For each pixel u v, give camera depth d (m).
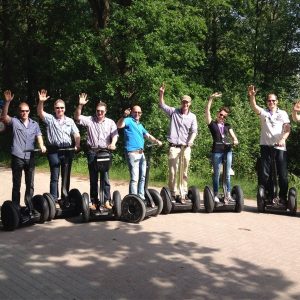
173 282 4.79
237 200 8.19
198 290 4.59
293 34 24.42
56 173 7.58
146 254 5.71
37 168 15.06
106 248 5.95
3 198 9.50
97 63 17.14
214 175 8.29
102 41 17.34
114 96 17.94
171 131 8.22
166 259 5.52
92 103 18.42
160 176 12.66
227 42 26.88
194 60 19.62
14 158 7.08
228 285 4.73
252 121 14.24
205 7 23.75
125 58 17.52
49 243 6.18
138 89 17.44
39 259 5.50
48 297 4.39
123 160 15.47
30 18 22.55
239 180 12.66
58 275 4.96
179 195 8.21
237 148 13.45
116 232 6.77
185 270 5.15
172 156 8.19
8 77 23.16
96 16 18.08
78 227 7.06
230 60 27.08
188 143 8.16
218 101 20.14
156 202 7.89
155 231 6.83
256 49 25.53
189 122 8.16
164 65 18.48
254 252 5.84
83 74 18.23
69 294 4.46
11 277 4.90
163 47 17.53
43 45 22.19
